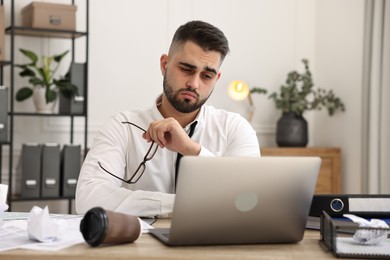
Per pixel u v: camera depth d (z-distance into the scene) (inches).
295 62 202.2
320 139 202.7
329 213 66.5
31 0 170.9
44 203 174.4
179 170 51.8
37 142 173.2
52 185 159.2
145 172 86.1
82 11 177.8
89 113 178.9
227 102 195.3
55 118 174.9
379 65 171.2
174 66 78.7
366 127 175.8
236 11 195.5
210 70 78.3
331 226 54.1
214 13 192.7
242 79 196.9
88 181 77.2
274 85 200.2
